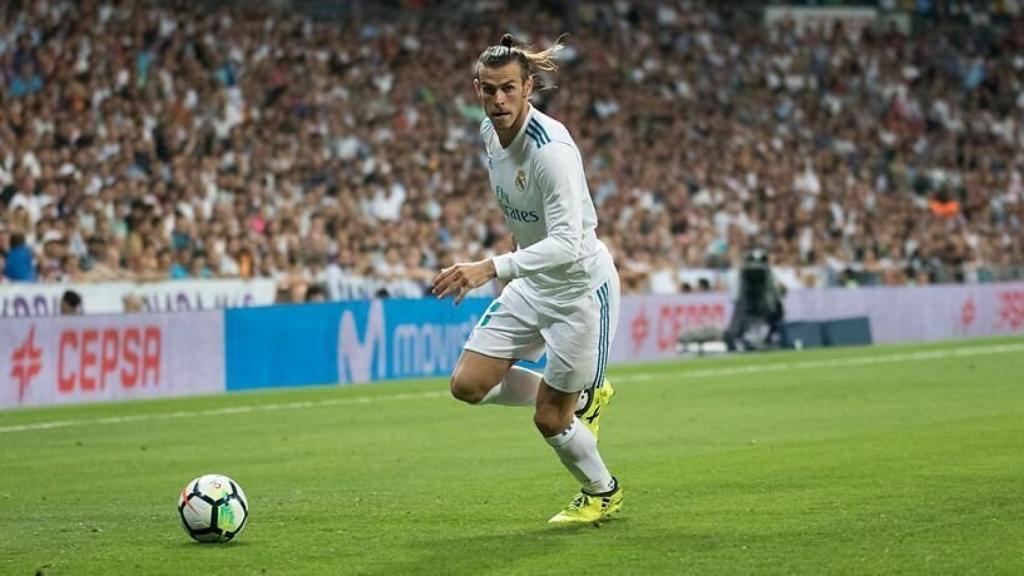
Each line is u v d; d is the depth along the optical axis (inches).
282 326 1182.9
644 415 886.4
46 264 1224.8
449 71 1932.8
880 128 2234.3
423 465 673.6
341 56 1829.5
